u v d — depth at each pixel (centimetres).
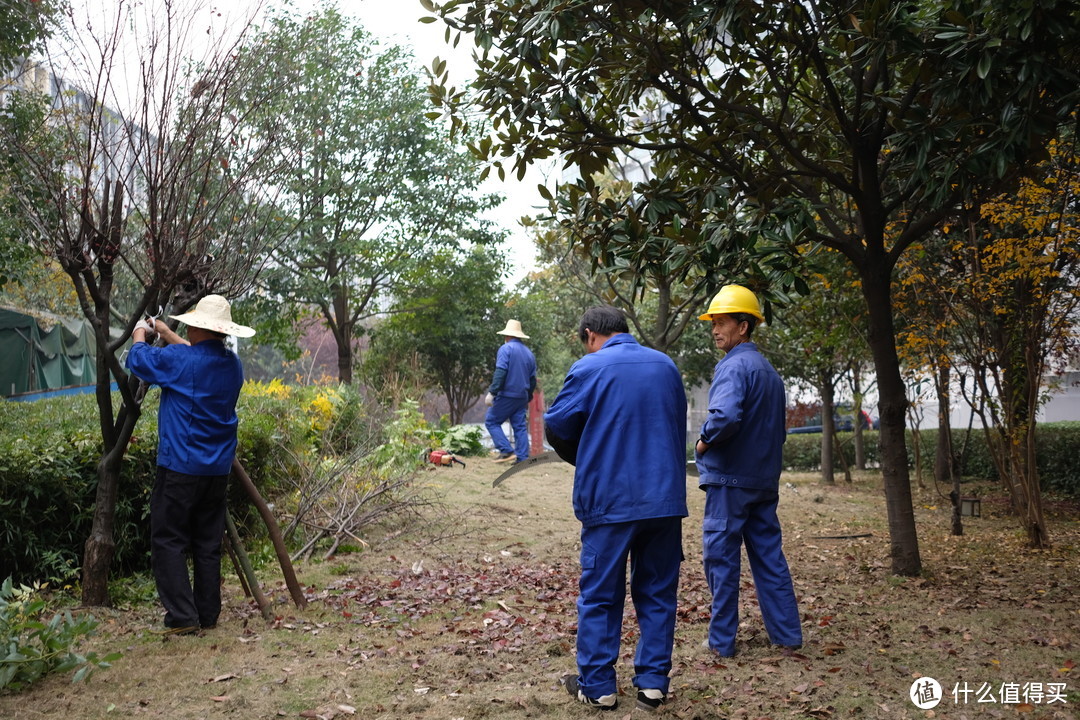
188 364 474
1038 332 797
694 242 581
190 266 496
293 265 1898
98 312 495
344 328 2172
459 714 364
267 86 532
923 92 550
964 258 850
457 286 2166
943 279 884
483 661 437
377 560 681
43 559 523
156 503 475
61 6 455
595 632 369
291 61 546
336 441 998
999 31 478
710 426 438
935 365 920
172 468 471
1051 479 1334
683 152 644
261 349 2811
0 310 1559
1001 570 686
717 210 602
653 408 373
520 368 1219
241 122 505
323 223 1820
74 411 772
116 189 483
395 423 1102
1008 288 816
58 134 490
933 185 539
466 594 577
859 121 611
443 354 2258
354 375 2364
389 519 807
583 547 376
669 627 374
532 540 773
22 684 385
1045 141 566
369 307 2253
